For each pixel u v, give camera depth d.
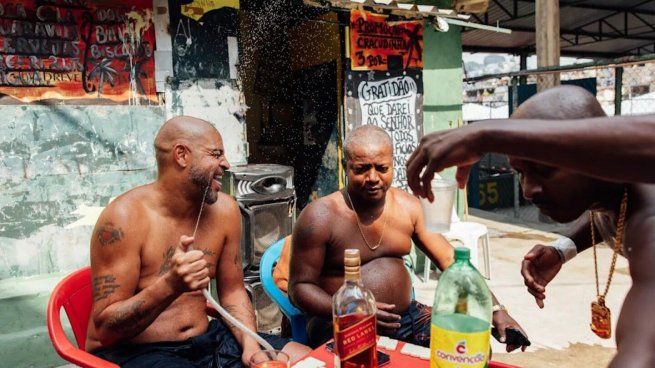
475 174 8.60
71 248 3.59
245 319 2.10
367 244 2.07
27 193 3.41
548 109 0.92
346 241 2.05
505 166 9.69
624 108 11.65
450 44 5.16
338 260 2.07
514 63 26.75
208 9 3.98
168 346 1.93
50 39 3.41
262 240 3.62
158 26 3.79
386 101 4.80
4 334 3.08
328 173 4.97
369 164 1.92
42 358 3.15
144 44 3.74
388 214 2.10
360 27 4.56
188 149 1.90
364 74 4.64
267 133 5.63
